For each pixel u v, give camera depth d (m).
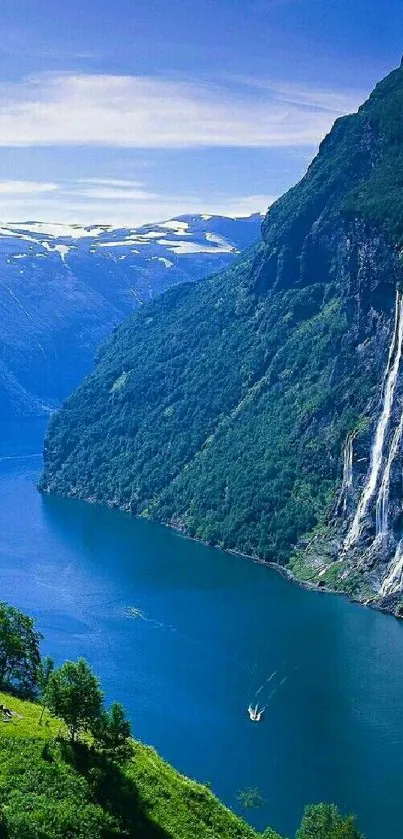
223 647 197.50
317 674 183.62
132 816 92.50
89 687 97.19
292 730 161.25
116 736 97.88
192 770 147.12
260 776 146.38
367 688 178.25
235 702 171.62
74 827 84.75
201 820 98.00
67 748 97.94
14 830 79.62
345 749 155.50
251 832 100.88
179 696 172.62
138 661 188.75
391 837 131.12
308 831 117.38
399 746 157.00
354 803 139.75
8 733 98.06
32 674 120.38
